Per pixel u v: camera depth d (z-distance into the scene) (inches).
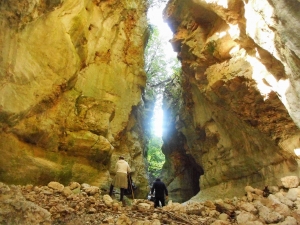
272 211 228.1
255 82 353.4
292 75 239.3
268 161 412.2
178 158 863.7
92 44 516.1
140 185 593.9
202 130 613.9
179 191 827.4
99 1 533.3
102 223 206.2
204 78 486.9
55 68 387.5
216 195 535.2
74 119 415.5
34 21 347.9
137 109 661.9
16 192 187.8
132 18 626.5
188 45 489.1
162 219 234.8
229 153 516.7
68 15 426.3
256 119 399.5
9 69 308.8
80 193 298.0
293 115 267.4
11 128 320.2
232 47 393.7
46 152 365.4
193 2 431.5
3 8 289.1
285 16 208.8
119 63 585.6
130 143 608.7
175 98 856.3
